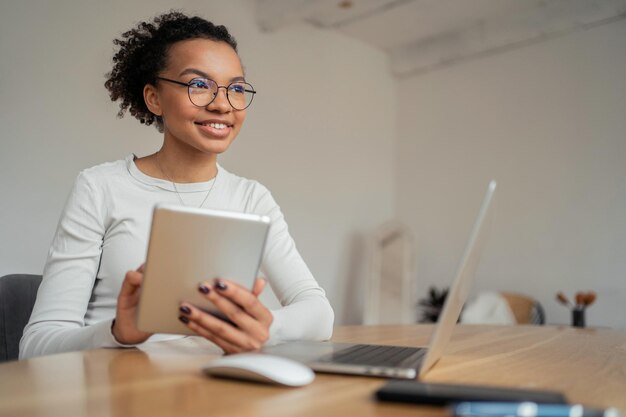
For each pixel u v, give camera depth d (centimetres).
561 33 457
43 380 77
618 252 416
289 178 470
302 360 88
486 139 500
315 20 489
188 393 70
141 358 95
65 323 118
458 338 152
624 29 425
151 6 388
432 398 64
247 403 66
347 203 516
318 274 488
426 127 542
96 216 133
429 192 536
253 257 92
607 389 83
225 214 88
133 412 61
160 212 83
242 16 442
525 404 53
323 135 497
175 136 139
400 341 137
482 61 506
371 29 509
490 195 81
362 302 523
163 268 87
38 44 341
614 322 415
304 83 484
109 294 134
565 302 388
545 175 461
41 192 338
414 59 542
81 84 356
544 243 457
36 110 338
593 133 436
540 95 468
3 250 325
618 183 420
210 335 94
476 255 95
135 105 158
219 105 133
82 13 358
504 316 422
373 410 63
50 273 125
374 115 545
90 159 358
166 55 136
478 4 457
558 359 114
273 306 398
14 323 187
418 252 539
